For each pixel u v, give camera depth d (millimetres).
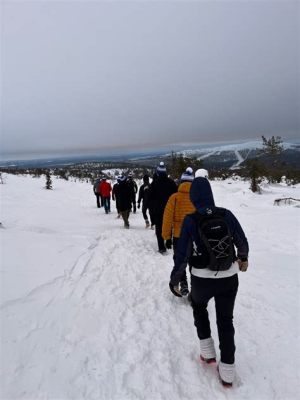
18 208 15797
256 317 4156
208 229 2844
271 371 3123
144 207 10422
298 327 3930
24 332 3332
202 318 3152
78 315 3879
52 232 8859
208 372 3096
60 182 42219
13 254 5504
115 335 3580
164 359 3234
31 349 3100
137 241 8062
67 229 9969
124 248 7223
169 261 6520
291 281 5496
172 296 4754
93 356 3164
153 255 6898
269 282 5418
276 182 35500
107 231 9500
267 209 15016
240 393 2826
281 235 9211
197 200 3002
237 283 2975
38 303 3965
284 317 4176
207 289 2902
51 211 15305
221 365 2895
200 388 2873
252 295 4844
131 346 3396
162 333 3709
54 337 3361
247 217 12539
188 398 2740
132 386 2820
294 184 34781
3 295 3943
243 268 3123
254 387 2904
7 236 6711
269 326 3941
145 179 14125
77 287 4672
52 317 3721
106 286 4883
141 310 4238
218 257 2822
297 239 8656
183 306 4445
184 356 3320
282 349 3475
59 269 5246
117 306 4258
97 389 2740
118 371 2990
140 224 11703
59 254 6039
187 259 2959
